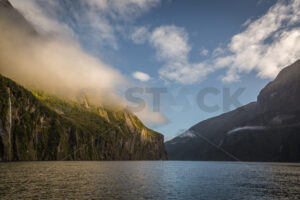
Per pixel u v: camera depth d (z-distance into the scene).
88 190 42.91
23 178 55.53
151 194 41.41
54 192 39.56
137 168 125.38
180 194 42.56
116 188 46.69
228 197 40.81
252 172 112.31
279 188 52.50
